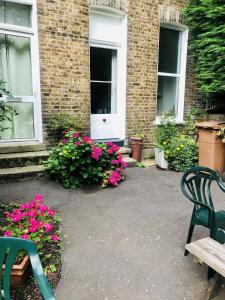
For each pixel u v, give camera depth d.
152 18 6.17
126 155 6.22
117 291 2.17
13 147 5.05
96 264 2.51
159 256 2.65
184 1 6.55
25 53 5.23
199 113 7.39
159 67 6.91
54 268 2.41
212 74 6.18
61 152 4.50
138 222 3.37
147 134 6.65
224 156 5.50
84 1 5.31
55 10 5.04
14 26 4.90
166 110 7.29
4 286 1.51
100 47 6.02
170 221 3.41
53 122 5.32
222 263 1.80
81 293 2.14
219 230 2.46
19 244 1.49
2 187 4.44
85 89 5.62
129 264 2.52
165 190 4.58
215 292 2.14
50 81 5.22
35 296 2.08
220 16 5.78
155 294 2.14
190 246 2.02
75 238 2.96
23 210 3.19
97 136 6.32
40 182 4.73
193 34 6.70
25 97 5.30
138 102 6.38
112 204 3.94
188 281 2.29
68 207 3.79
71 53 5.34
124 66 6.09
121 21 6.01
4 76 5.18
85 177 4.49
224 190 2.65
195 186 2.69
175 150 5.74
